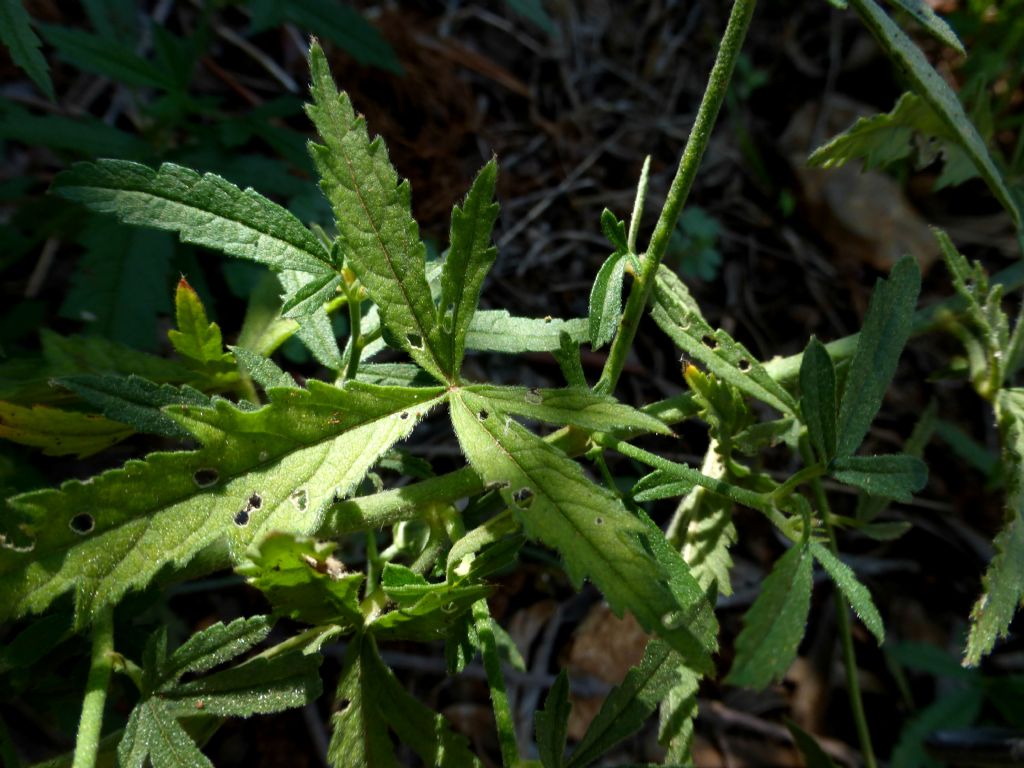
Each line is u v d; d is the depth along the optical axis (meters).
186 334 0.22
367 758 0.20
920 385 0.48
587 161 0.51
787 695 0.39
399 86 0.46
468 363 0.42
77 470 0.34
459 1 0.53
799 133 0.55
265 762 0.32
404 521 0.24
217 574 0.35
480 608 0.22
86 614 0.18
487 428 0.19
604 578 0.18
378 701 0.20
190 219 0.21
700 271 0.48
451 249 0.20
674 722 0.24
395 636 0.21
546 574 0.39
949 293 0.51
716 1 0.60
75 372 0.24
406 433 0.19
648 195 0.51
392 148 0.46
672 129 0.54
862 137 0.25
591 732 0.21
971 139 0.21
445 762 0.20
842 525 0.27
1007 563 0.23
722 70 0.20
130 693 0.22
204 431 0.18
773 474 0.43
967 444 0.41
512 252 0.46
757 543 0.42
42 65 0.23
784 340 0.49
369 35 0.39
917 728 0.35
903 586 0.42
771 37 0.58
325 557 0.18
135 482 0.18
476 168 0.48
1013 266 0.31
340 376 0.24
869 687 0.39
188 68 0.36
